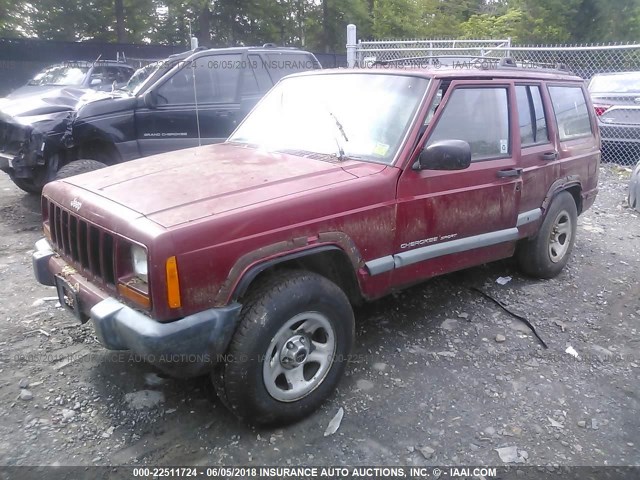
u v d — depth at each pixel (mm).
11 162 6633
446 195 3744
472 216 3988
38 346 3828
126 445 2908
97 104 6707
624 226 7109
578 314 4547
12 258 5555
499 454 2904
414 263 3660
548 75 4992
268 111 4430
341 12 27281
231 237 2738
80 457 2816
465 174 3893
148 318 2646
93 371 3549
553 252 5184
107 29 23781
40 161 6488
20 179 7434
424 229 3654
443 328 4207
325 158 3617
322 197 3082
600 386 3545
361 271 3344
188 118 7258
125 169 3637
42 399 3256
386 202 3383
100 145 6879
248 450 2891
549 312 4551
